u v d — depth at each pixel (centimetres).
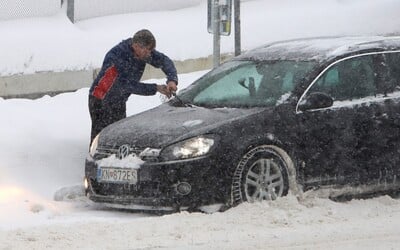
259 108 2567
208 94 2775
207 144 2445
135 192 2478
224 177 2450
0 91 4038
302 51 2755
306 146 2547
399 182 2694
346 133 2602
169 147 2453
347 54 2684
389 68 2731
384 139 2661
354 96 2650
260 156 2488
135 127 2592
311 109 2572
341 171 2597
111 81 2891
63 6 4444
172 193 2438
